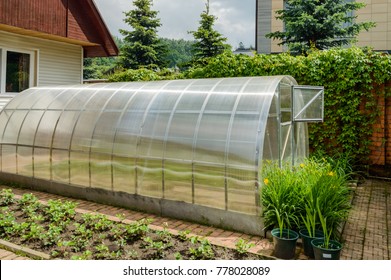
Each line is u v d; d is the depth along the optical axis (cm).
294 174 498
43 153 704
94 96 730
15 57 1169
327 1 1370
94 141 639
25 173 733
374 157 880
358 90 872
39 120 740
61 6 1179
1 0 996
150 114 612
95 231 478
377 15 2078
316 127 911
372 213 598
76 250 420
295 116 620
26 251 418
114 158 609
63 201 639
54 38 1222
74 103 733
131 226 470
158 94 652
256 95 540
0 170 773
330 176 478
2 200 599
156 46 2352
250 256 411
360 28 1426
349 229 522
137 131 600
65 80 1323
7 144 759
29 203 596
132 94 687
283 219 438
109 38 1336
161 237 451
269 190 471
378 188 773
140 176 582
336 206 459
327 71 882
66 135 680
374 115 859
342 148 896
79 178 656
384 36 2073
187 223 529
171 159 549
